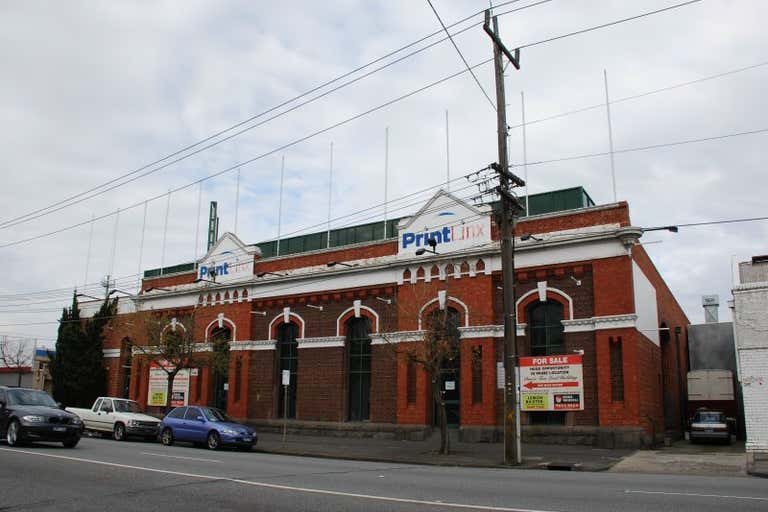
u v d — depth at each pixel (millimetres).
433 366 24453
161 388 40781
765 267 24234
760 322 22047
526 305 27516
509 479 14883
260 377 35875
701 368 41750
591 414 25312
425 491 12336
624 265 25531
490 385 27484
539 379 26453
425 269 30422
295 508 10281
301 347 34312
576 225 26891
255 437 25312
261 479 13961
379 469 17688
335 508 10273
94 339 45094
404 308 30531
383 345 31266
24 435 19406
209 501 10922
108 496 11359
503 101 21703
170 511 10047
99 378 44750
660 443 28297
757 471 17359
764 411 21547
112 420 29172
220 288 38719
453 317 29406
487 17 21609
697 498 11477
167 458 18453
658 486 13469
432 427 29609
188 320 36781
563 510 10102
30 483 12703
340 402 32250
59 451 19109
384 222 36312
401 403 29844
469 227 29422
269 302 36469
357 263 33125
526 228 28078
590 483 14031
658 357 30453
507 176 21219
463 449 24938
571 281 26625
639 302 26578
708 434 29031
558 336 27000
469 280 29000
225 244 39656
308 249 39250
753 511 10070
